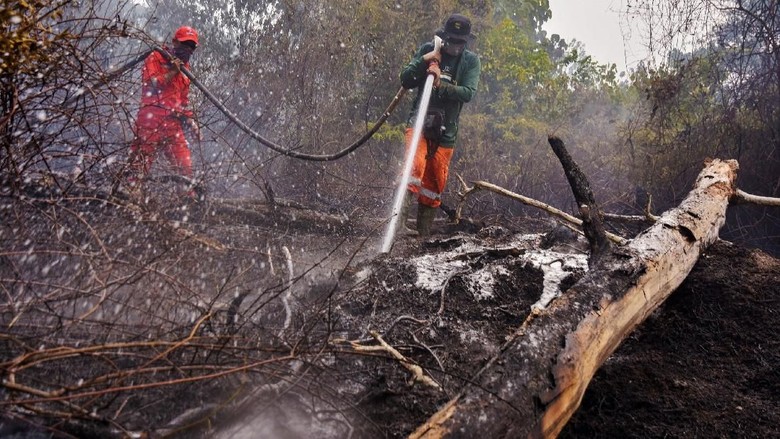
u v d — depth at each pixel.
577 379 2.41
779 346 3.30
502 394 2.18
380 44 9.33
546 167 8.46
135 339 2.23
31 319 2.31
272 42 8.45
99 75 3.42
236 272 3.70
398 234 5.19
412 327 3.25
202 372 2.20
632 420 2.81
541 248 4.69
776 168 6.91
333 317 3.16
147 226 3.30
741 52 7.59
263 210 5.42
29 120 3.21
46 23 3.16
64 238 3.13
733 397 2.99
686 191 7.20
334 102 8.57
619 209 7.76
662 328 3.55
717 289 3.68
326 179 7.35
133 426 1.95
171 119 4.88
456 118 5.67
